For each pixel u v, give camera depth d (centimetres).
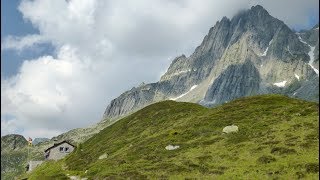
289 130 7150
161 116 13400
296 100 11331
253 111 9875
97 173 7106
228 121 9288
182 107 14150
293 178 4688
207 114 10981
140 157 7625
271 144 6450
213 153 6744
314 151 5603
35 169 13375
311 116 7844
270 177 4869
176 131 9250
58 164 11638
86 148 14025
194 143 7762
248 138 7275
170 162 6644
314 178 4553
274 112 9281
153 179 5631
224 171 5547
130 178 5853
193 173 5681
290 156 5622
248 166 5584
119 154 8800
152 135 10438
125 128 13600
